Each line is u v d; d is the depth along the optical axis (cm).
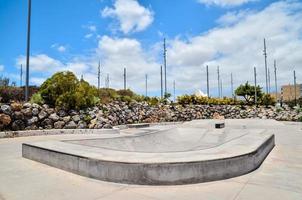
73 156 488
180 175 408
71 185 412
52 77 1473
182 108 2727
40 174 481
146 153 496
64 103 1409
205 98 3061
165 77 3491
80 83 1611
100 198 353
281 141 1012
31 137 1107
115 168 423
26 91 1361
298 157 659
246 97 3497
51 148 568
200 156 455
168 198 351
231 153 486
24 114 1217
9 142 941
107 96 2020
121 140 808
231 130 1141
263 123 1880
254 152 517
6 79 1644
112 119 1745
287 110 2873
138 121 2145
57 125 1328
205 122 1931
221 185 408
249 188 394
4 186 411
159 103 2602
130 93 2423
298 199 349
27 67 1381
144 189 389
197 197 354
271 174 480
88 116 1476
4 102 1266
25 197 361
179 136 1095
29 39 1412
